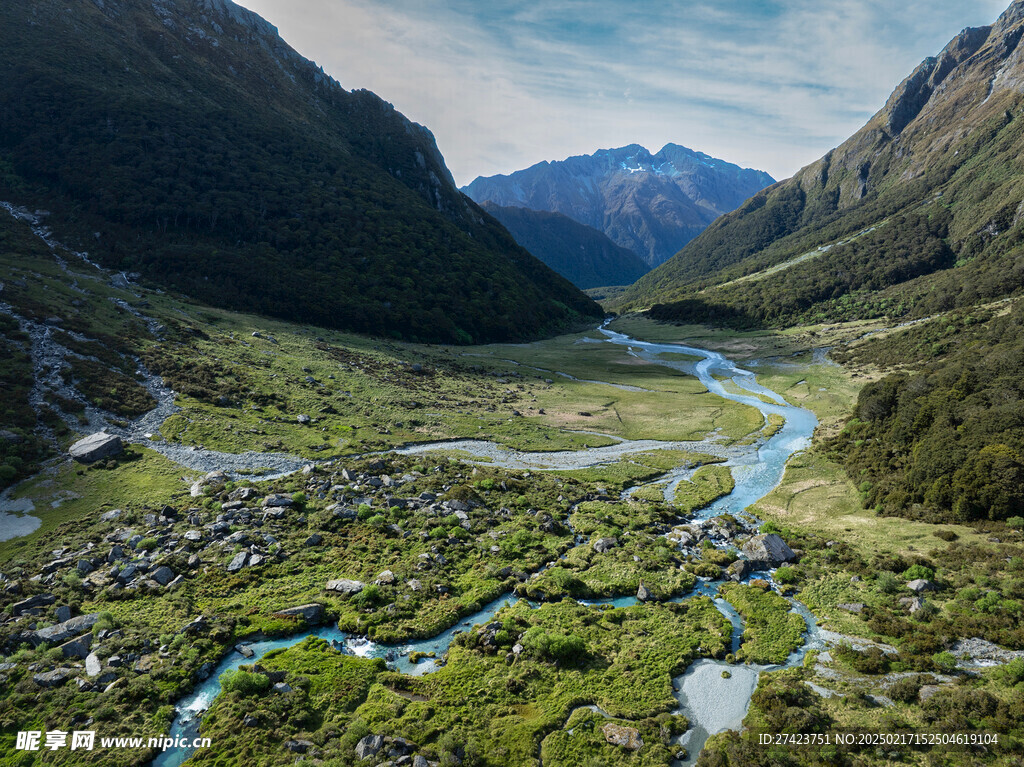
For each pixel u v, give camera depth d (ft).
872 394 288.30
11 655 108.88
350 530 170.19
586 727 96.78
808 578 151.33
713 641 122.31
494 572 150.41
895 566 150.51
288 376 323.98
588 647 119.85
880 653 113.50
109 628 118.52
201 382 281.74
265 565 148.46
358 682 106.83
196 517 170.50
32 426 208.85
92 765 86.17
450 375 414.41
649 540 174.60
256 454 232.32
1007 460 168.25
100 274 386.32
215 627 121.19
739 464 264.72
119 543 155.22
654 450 286.87
